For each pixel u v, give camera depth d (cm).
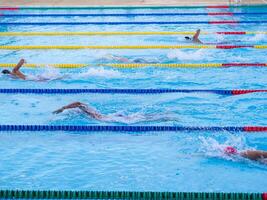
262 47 921
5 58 870
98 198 394
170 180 422
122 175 432
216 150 487
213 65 803
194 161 462
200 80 721
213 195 392
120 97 654
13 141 515
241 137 522
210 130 541
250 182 419
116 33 1070
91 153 482
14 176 431
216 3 1401
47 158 471
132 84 704
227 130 539
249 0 1417
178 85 698
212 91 670
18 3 1447
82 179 425
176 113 591
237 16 1242
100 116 578
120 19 1219
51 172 439
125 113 590
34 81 723
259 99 640
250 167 448
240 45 940
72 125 549
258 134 530
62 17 1258
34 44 978
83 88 686
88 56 873
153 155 477
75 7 1377
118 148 494
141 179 425
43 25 1172
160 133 536
